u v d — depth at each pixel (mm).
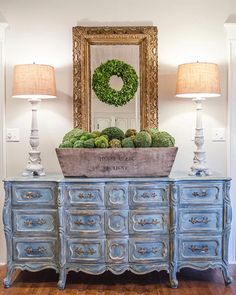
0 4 3105
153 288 2668
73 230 2666
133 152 2693
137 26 3105
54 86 2885
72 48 3113
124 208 2658
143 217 2662
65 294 2578
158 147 2729
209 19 3123
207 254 2703
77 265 2678
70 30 3119
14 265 2713
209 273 2936
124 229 2662
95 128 3121
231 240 3145
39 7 3115
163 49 3131
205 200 2680
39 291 2631
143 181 2645
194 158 2910
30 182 2672
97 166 2711
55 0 3113
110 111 3115
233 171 3150
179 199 2678
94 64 3107
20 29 3117
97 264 2670
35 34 3121
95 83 3059
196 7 3121
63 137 3051
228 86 3129
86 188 2650
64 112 3146
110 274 2920
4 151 3129
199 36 3129
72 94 3131
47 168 3150
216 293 2588
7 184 2678
